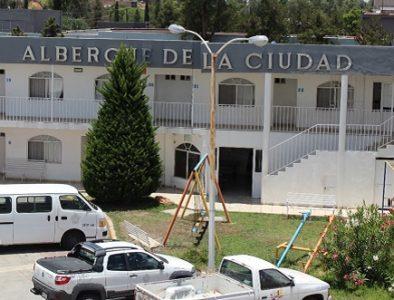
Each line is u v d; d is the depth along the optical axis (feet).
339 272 62.95
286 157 99.91
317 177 96.94
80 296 52.60
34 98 108.47
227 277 51.88
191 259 68.90
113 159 91.04
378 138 98.37
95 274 53.11
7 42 105.19
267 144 98.43
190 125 105.29
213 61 63.41
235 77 106.93
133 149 91.45
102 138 91.71
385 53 95.96
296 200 96.02
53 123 104.53
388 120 99.04
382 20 193.77
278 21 192.85
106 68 97.30
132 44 102.27
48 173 110.42
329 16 255.50
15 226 70.13
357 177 96.68
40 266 53.83
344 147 96.48
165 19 234.17
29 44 104.73
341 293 60.08
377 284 62.08
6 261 68.49
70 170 110.11
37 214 70.90
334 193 97.09
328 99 107.04
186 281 50.88
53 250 72.59
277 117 107.24
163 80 109.19
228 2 200.64
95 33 155.94
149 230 80.48
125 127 91.45
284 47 97.55
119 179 91.40
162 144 107.04
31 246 74.23
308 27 207.00
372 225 64.13
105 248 54.85
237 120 106.32
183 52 101.45
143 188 92.58
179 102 108.88
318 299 53.72
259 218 88.38
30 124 104.94
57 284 51.44
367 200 96.73
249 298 50.21
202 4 180.14
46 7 400.47
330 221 67.97
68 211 72.13
